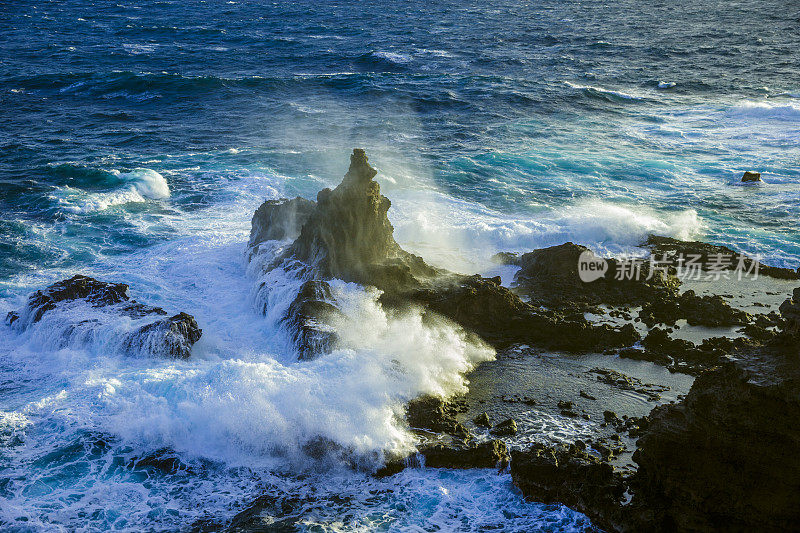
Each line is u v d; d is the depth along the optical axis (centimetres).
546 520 1534
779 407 1237
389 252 2498
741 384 1270
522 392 1984
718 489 1352
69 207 3300
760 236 3136
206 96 5600
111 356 2086
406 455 1694
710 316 2384
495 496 1605
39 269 2700
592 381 2045
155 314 2264
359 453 1688
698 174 4003
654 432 1407
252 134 4709
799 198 3600
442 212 3300
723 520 1361
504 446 1717
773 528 1320
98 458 1684
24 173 3775
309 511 1555
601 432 1802
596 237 3027
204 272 2662
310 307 2162
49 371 2038
